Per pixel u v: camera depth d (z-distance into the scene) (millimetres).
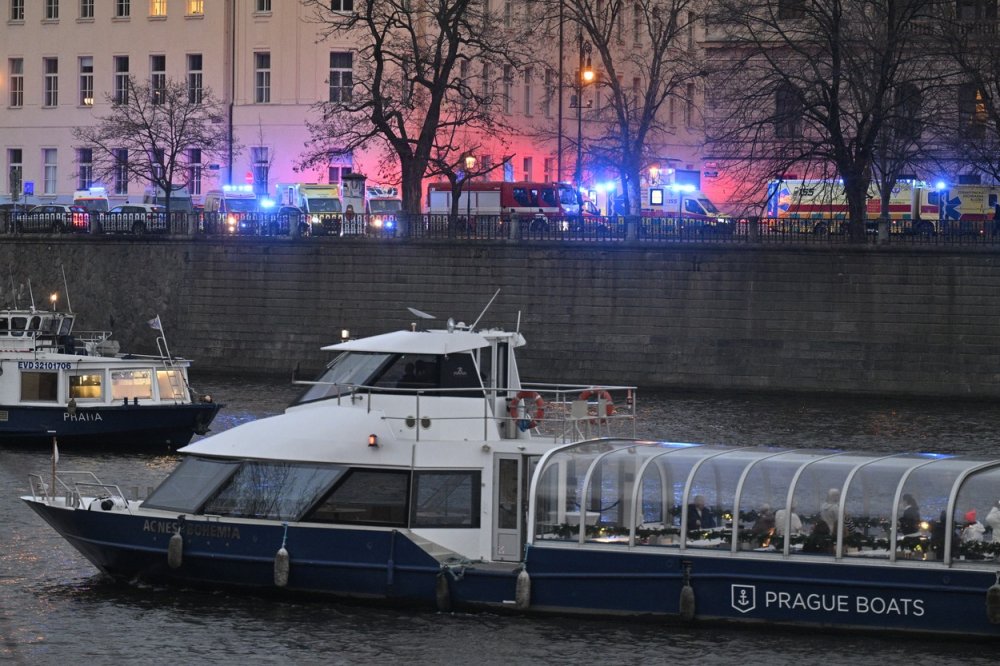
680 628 78562
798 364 185125
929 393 180875
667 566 78375
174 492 85875
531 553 79812
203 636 79250
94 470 125250
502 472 82438
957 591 75062
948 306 180625
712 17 199125
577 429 85188
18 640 79062
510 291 195125
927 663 74250
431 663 75188
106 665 75875
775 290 186000
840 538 76812
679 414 163500
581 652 76062
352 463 82875
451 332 87188
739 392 186250
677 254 188750
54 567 92625
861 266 182875
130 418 135125
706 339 188125
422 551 81250
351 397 85312
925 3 184750
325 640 78375
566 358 192875
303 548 82375
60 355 137250
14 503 111812
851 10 194250
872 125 182375
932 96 187250
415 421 83562
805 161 197125
